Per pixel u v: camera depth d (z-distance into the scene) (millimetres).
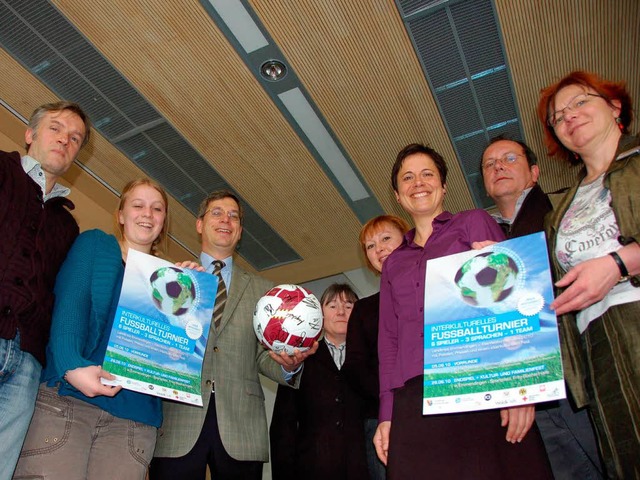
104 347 1961
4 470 1550
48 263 1912
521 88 4328
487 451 1579
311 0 3727
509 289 1625
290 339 2346
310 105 4531
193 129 4762
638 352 1426
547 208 2340
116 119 4656
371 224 3219
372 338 2688
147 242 2348
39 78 4270
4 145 4535
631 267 1436
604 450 1553
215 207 2863
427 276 1771
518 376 1493
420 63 4164
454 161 5000
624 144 1701
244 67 4207
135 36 3973
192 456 2145
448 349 1628
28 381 1674
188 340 2053
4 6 3795
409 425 1701
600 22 3838
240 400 2338
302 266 6426
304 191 5430
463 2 3754
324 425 2715
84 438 1816
